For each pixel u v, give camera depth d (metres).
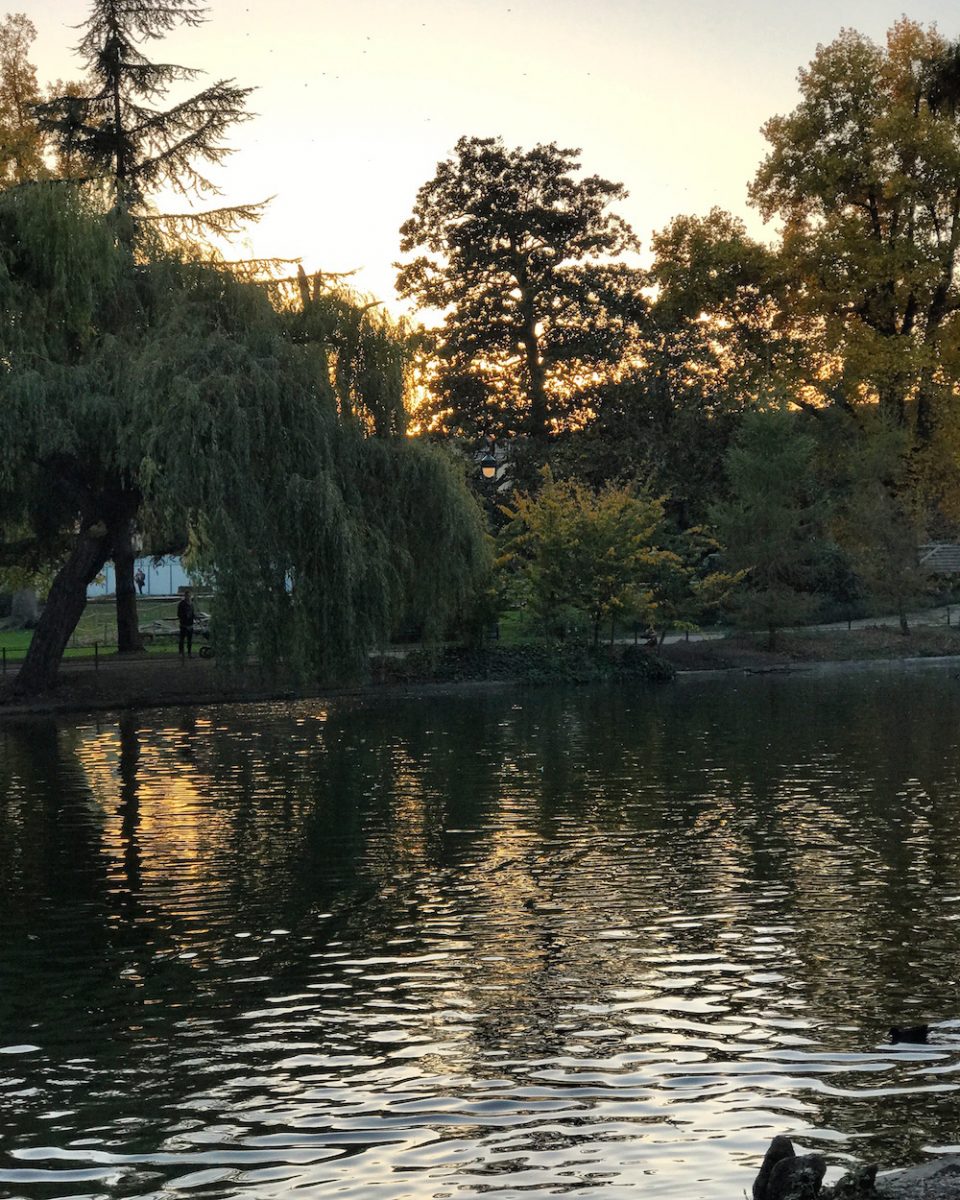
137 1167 9.59
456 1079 11.13
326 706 40.84
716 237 67.62
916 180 61.59
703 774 26.73
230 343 35.81
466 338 73.81
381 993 13.49
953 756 28.81
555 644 50.81
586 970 14.09
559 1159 9.53
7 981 14.16
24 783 26.66
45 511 40.69
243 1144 9.94
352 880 18.28
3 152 50.34
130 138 47.31
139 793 25.33
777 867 18.64
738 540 56.84
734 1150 9.61
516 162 74.38
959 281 63.84
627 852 19.73
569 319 73.94
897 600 60.34
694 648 54.78
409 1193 9.08
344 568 36.56
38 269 36.00
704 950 14.76
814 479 62.16
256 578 35.75
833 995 13.12
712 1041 11.91
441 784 25.88
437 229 75.69
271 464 36.22
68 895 17.75
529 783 25.86
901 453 61.06
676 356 68.69
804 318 65.88
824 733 33.00
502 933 15.58
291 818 22.67
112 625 63.16
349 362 38.72
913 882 17.66
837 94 63.94
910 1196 7.37
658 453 66.38
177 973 14.32
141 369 34.88
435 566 41.00
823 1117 10.19
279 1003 13.27
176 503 35.22
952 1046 11.67
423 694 44.44
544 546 51.22
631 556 51.09
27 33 54.03
